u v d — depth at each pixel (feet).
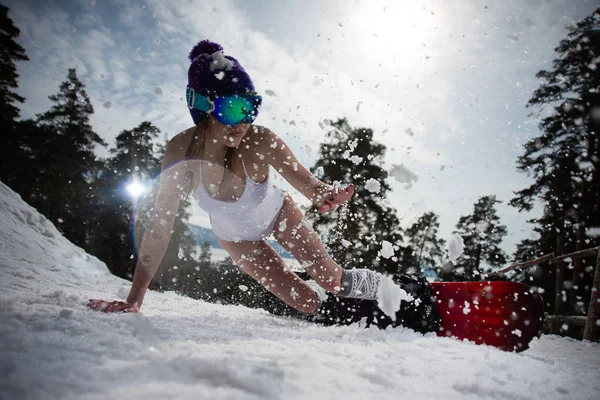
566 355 7.57
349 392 2.90
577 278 31.27
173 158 6.20
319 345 4.69
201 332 4.84
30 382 2.32
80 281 11.09
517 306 6.34
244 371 2.93
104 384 2.45
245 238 7.18
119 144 66.64
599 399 3.42
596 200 28.19
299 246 6.90
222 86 5.86
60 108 78.74
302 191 6.72
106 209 72.38
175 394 2.39
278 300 9.22
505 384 3.67
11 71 73.41
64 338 3.46
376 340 5.71
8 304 4.91
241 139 6.39
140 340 3.81
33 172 78.02
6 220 15.24
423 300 7.23
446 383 3.49
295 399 2.60
